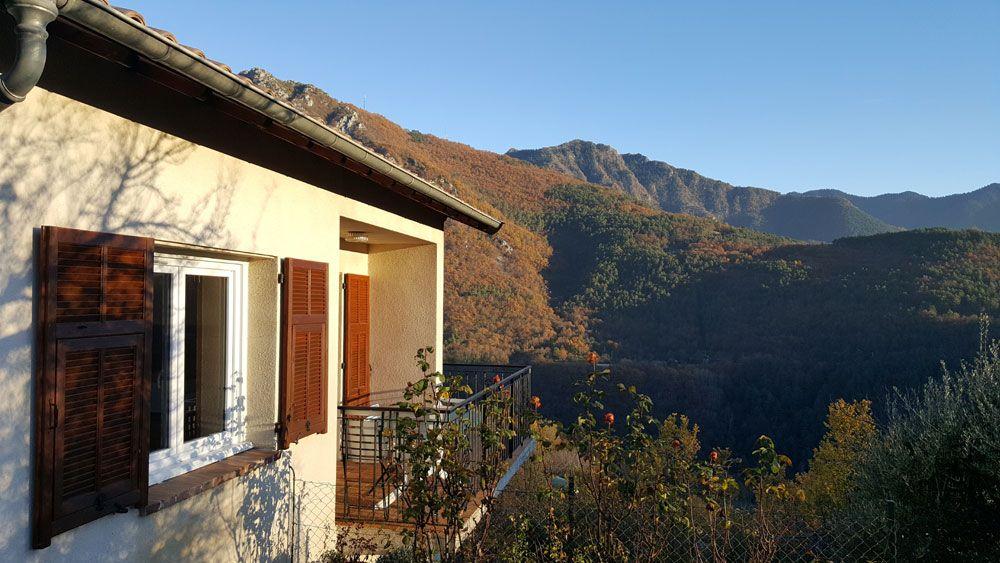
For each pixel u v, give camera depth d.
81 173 3.10
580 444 4.51
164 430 4.07
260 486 4.54
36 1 2.36
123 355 3.27
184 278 4.24
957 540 7.12
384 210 6.70
